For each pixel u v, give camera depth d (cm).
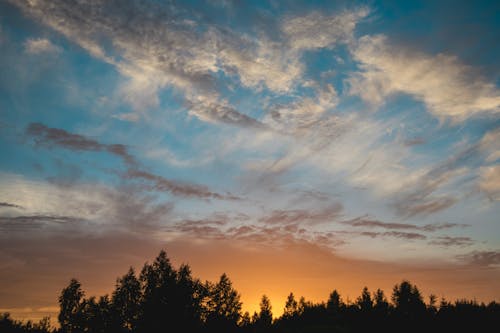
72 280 6519
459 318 8869
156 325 6103
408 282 10738
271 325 10038
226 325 6731
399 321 9656
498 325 8162
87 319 6284
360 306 10800
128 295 6438
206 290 6869
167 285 6397
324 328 9581
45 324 6306
